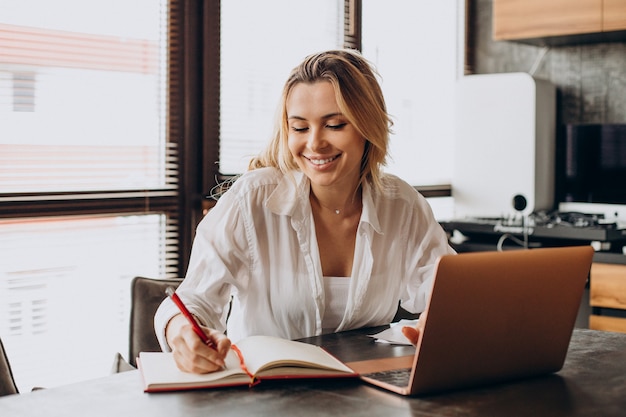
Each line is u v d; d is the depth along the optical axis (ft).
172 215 10.84
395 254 6.60
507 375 4.67
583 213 13.43
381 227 6.50
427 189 14.53
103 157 10.13
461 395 4.41
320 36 12.75
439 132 15.14
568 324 4.83
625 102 13.58
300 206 6.11
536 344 4.72
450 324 4.31
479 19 15.19
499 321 4.50
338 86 5.57
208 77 11.00
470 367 4.47
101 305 10.21
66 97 9.76
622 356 5.37
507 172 13.56
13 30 9.25
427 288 6.57
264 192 6.15
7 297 9.34
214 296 5.76
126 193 10.33
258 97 11.80
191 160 10.98
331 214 6.21
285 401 4.22
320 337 5.78
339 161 5.73
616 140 13.28
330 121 5.63
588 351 5.51
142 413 4.03
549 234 12.03
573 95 14.15
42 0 9.48
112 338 10.32
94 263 10.12
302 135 5.74
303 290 6.15
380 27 13.89
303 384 4.53
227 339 4.59
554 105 13.91
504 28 13.46
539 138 13.47
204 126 10.98
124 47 10.28
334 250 6.29
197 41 10.95
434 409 4.13
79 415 4.00
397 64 14.24
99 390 4.43
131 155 10.43
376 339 5.69
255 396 4.30
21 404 4.19
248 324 6.23
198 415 3.99
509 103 13.50
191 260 5.96
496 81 13.61
